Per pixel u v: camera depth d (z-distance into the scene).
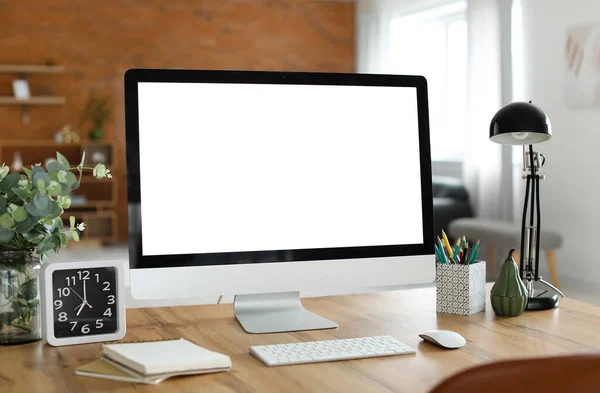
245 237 1.48
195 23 9.09
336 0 9.50
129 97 1.44
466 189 6.48
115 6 8.84
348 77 1.56
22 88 8.51
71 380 1.11
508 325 1.48
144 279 1.42
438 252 1.64
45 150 8.85
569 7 5.52
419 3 7.74
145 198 1.43
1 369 1.19
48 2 8.66
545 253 5.61
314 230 1.53
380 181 1.57
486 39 6.27
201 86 1.47
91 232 8.77
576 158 5.49
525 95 5.93
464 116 6.81
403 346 1.27
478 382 0.63
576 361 0.63
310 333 1.42
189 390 1.04
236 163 1.49
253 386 1.06
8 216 1.31
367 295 1.83
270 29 9.35
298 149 1.52
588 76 5.38
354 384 1.07
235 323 1.52
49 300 1.34
